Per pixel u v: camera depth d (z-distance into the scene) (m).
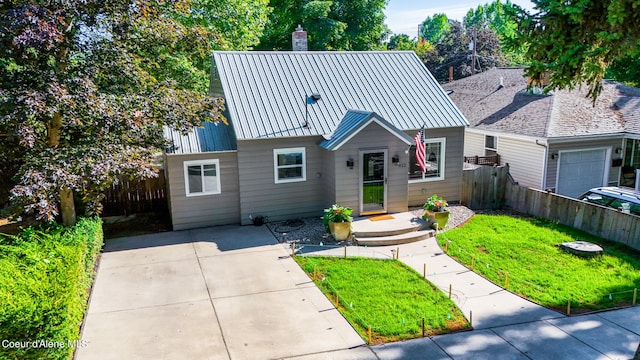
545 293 10.18
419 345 8.18
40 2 10.13
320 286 10.68
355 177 14.96
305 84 16.92
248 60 17.25
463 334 8.54
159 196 17.00
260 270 11.66
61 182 9.69
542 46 7.64
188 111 12.40
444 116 16.66
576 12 6.92
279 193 15.57
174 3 12.50
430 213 14.59
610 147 18.86
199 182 14.94
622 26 6.84
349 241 13.64
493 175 17.50
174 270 11.73
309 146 15.51
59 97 9.66
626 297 9.94
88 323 8.99
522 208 16.88
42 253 8.75
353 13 34.44
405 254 12.73
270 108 15.68
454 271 11.49
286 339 8.43
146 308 9.66
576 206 14.58
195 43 13.38
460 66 44.09
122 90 11.90
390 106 16.69
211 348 8.13
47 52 10.60
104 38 11.72
